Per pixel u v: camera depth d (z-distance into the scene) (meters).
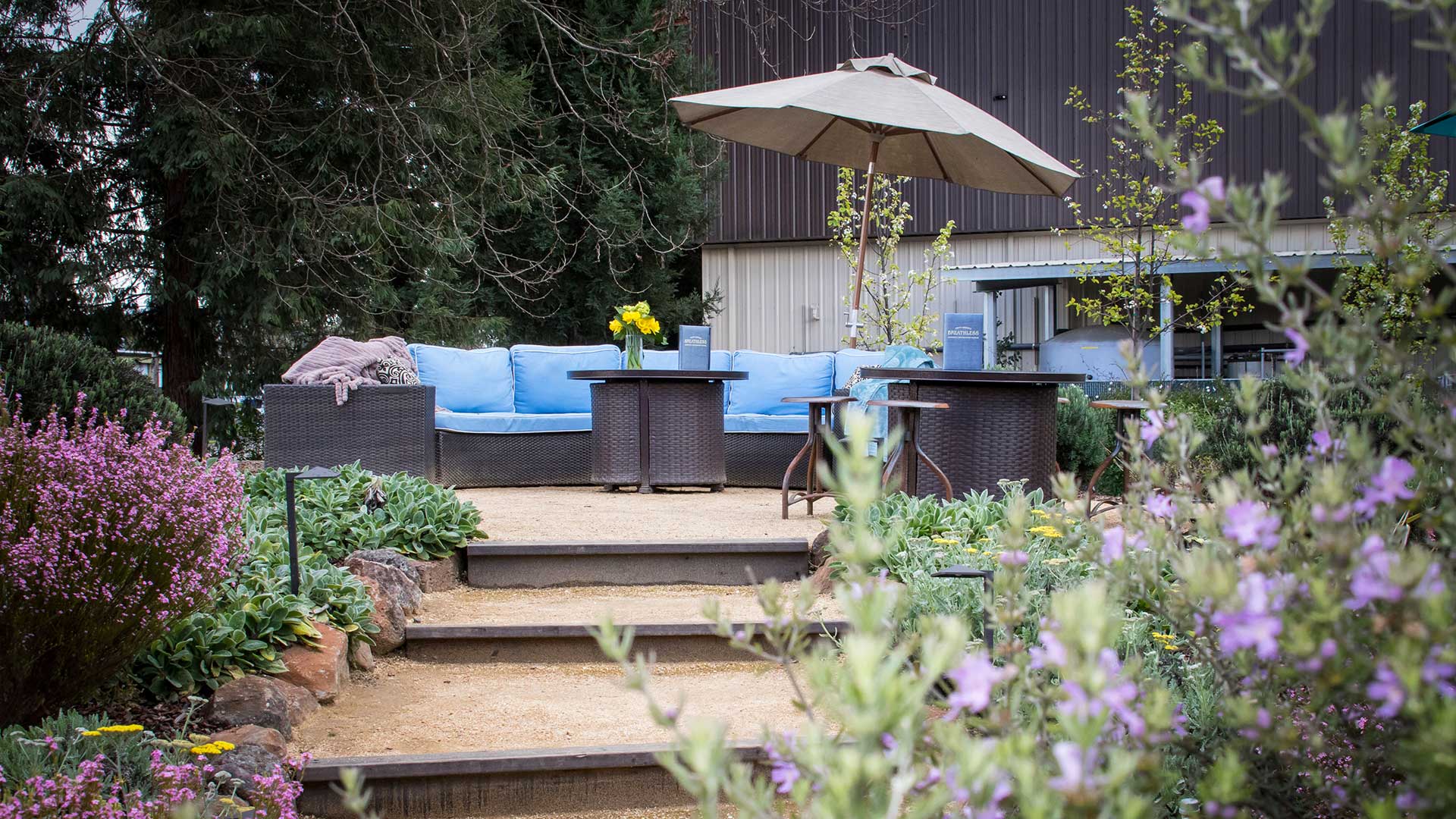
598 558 4.89
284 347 11.82
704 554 4.93
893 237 13.74
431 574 4.66
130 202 11.23
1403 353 1.04
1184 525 1.36
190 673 3.08
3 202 9.90
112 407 5.03
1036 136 17.52
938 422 5.97
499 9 11.52
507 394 8.59
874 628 0.75
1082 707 0.78
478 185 11.87
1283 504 1.20
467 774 2.78
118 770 2.22
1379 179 9.72
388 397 7.14
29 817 1.88
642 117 16.55
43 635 2.61
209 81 10.55
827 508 6.48
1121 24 17.16
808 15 18.42
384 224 11.10
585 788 2.83
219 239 10.88
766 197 18.86
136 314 11.45
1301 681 1.18
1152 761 0.95
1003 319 17.72
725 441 7.99
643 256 17.31
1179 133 11.62
